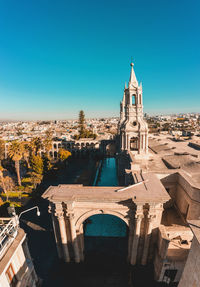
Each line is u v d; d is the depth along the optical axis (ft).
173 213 81.46
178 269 61.93
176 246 66.64
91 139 319.68
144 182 70.69
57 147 300.20
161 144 153.89
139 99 132.05
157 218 63.46
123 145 138.51
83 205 64.49
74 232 67.67
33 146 204.95
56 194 63.10
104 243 85.66
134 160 99.91
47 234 94.48
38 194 136.15
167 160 107.65
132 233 66.85
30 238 91.61
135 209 62.18
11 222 44.11
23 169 226.17
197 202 66.44
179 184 81.05
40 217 110.42
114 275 69.21
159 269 63.16
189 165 93.04
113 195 61.05
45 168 181.88
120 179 142.72
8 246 39.50
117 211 64.13
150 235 65.10
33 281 49.78
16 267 41.14
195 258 35.99
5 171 221.05
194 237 36.78
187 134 361.10
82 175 192.65
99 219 102.78
